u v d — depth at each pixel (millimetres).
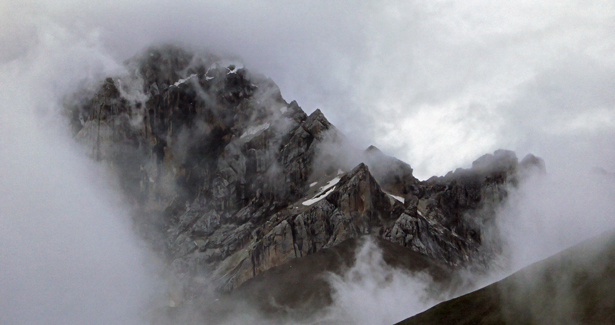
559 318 135250
